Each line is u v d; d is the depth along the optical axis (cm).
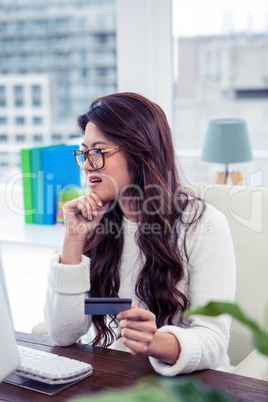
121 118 131
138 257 140
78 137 348
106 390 98
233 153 287
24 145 361
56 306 128
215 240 134
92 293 144
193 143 319
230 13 300
